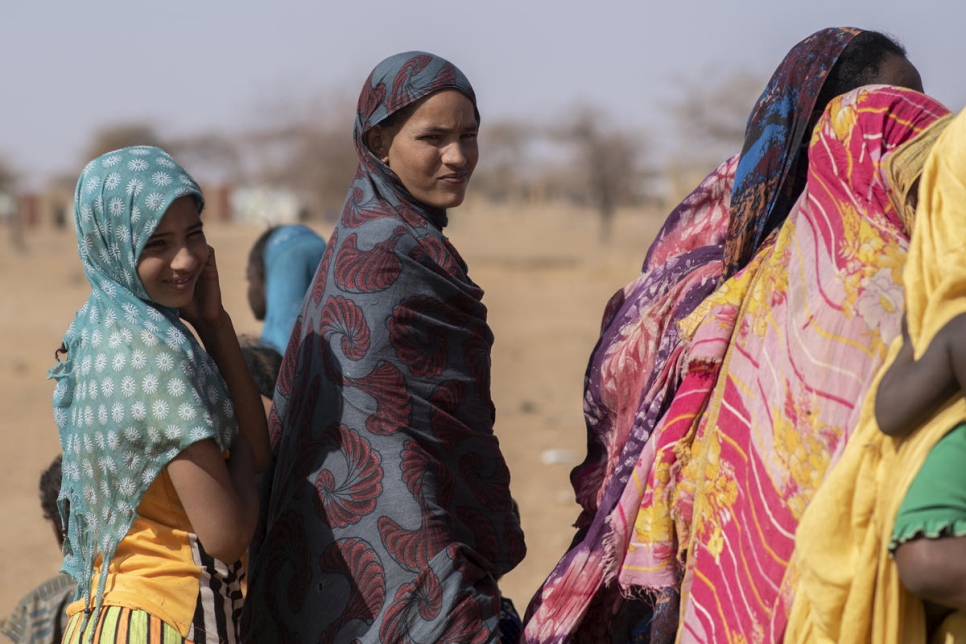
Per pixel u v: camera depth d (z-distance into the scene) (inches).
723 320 102.3
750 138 106.5
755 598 93.3
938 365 76.9
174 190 101.8
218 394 105.6
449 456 112.7
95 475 104.0
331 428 110.3
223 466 104.3
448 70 116.4
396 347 109.0
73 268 1555.1
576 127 2164.1
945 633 80.3
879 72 100.7
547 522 307.1
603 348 120.6
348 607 108.7
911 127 90.4
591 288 1133.7
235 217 2967.5
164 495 104.7
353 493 109.0
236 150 2957.7
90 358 103.7
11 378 630.5
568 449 399.2
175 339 102.7
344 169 2508.6
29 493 372.2
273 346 154.7
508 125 3211.1
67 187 3061.0
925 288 80.2
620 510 107.9
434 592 107.3
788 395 92.4
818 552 83.9
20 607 137.5
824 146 95.6
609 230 2151.8
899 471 79.2
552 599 113.7
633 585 107.0
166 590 103.5
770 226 106.2
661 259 122.9
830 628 83.8
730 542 96.9
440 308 111.5
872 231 90.5
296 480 112.4
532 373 594.2
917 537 75.9
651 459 106.9
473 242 2074.3
